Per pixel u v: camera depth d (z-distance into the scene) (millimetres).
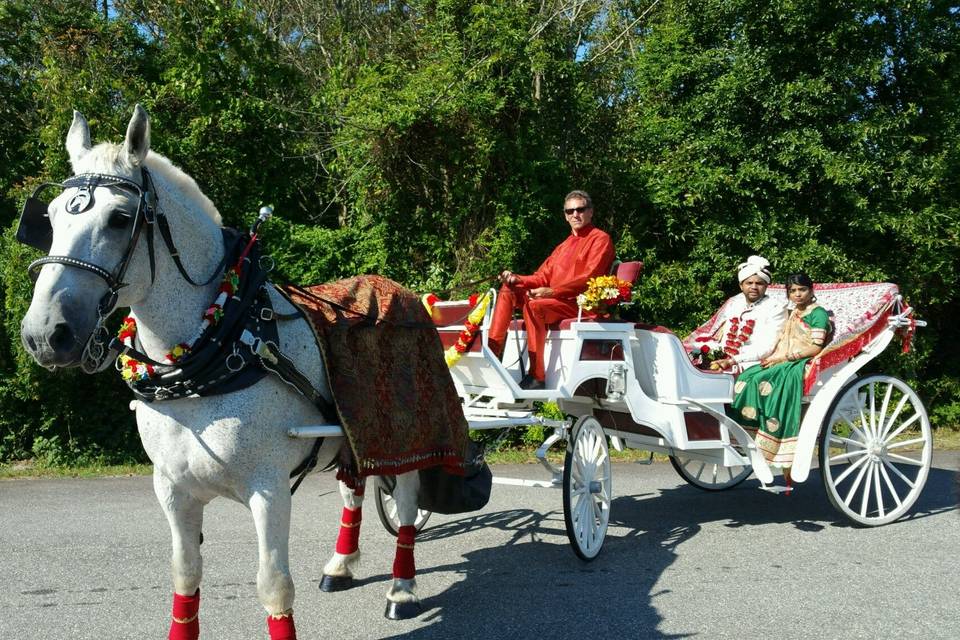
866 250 10977
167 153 9805
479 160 10016
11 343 8617
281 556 3113
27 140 11062
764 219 10344
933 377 12055
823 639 3842
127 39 10617
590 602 4340
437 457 3916
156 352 3068
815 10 10062
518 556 5215
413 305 4051
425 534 5773
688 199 10289
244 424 3027
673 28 11156
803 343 5941
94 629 3912
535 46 10305
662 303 10344
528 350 5129
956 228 10719
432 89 9820
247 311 3158
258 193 10664
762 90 10234
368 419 3426
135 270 2857
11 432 8867
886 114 10359
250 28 10695
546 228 10406
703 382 5711
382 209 10336
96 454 8828
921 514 6367
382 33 17219
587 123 11641
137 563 4996
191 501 3176
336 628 3980
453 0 10305
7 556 5129
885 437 6133
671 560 5121
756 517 6309
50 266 2641
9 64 11500
